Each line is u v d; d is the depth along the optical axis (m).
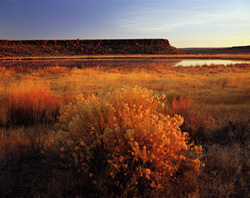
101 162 2.63
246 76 17.39
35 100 5.99
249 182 2.82
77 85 12.19
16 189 2.49
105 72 23.17
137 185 2.50
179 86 12.89
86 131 2.86
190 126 4.63
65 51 125.31
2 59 57.41
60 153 2.90
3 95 7.00
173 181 2.67
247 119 4.87
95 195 2.40
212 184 2.71
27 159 3.18
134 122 2.67
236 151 3.61
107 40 143.38
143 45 144.50
